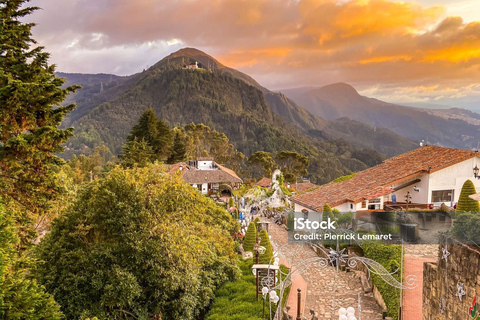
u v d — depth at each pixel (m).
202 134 123.19
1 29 12.52
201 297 18.31
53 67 13.88
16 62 12.73
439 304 11.96
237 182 66.69
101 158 111.50
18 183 12.76
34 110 11.75
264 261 21.67
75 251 15.14
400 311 13.62
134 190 16.05
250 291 19.45
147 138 70.75
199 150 120.25
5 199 12.38
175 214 16.94
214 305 18.80
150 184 17.17
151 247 15.13
